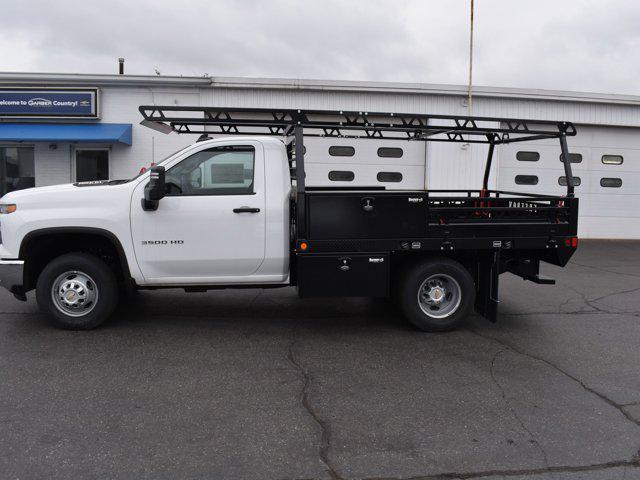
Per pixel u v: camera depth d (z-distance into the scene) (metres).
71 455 3.41
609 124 15.46
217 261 5.92
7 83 14.03
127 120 14.29
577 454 3.52
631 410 4.19
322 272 5.84
